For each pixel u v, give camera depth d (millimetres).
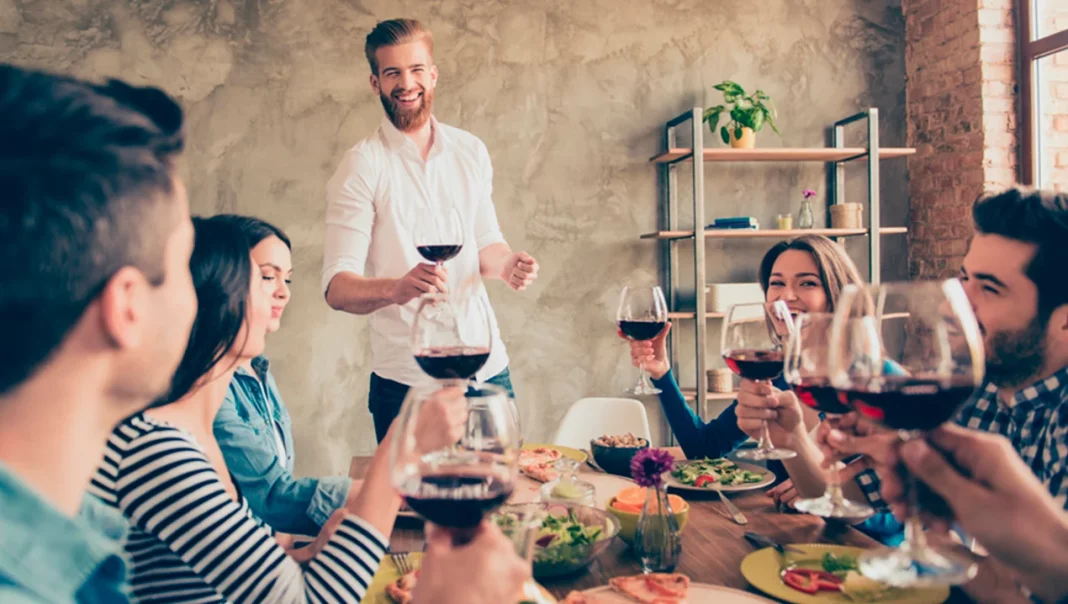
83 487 518
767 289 1988
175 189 526
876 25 4211
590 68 3979
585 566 1179
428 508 688
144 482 945
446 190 2537
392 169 2475
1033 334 1091
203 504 946
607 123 3998
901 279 4250
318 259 3771
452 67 3854
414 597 615
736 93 3775
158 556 974
